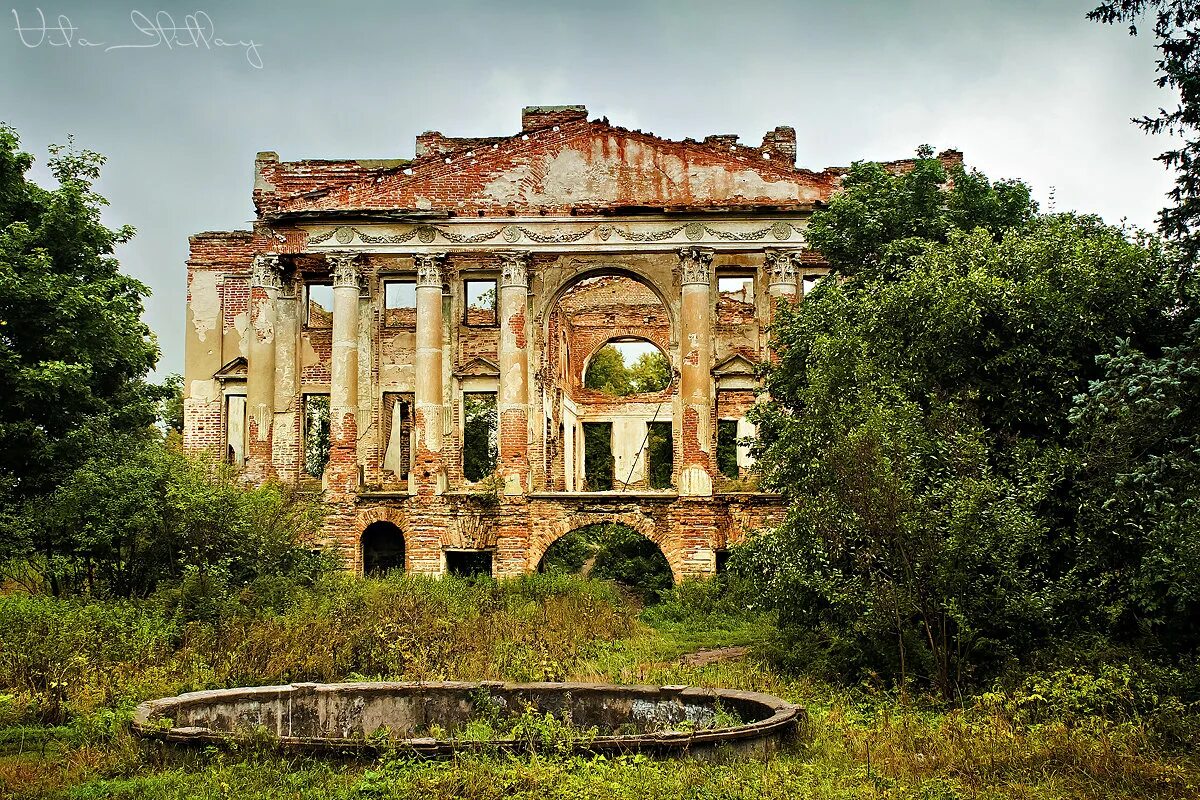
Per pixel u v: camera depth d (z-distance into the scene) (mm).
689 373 34625
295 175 39656
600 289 48562
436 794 11117
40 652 17094
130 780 11992
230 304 40188
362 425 37781
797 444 19938
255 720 14805
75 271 24234
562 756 12289
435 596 25328
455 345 38812
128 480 23047
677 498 33688
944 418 18500
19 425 21969
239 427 40094
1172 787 11750
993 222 27953
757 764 12352
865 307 22078
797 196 35125
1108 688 14758
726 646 24141
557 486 42844
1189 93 14242
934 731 14203
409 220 35719
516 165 35781
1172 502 16141
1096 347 20250
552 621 24578
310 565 26344
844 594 17719
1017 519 16734
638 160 35594
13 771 12531
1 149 23297
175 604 21781
